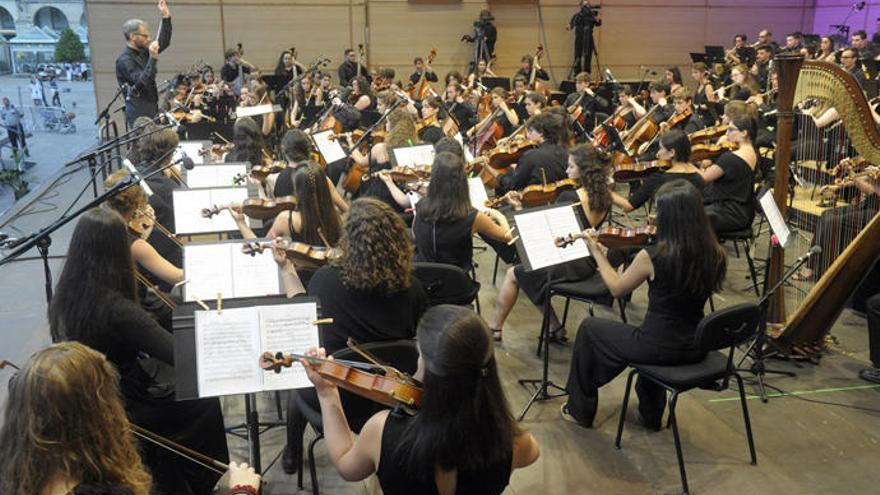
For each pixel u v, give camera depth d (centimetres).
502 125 915
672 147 530
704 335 301
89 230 257
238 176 539
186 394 236
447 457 173
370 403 276
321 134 661
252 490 193
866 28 1423
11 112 910
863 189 480
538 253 355
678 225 312
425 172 552
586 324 359
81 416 158
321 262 326
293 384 241
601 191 448
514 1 1443
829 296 435
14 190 881
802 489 323
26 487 156
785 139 419
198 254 322
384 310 280
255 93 952
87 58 1293
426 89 1166
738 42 1239
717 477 332
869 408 394
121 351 266
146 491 171
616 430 373
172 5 1330
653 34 1505
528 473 336
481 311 535
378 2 1403
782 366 442
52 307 261
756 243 689
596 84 1227
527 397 407
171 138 501
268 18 1375
